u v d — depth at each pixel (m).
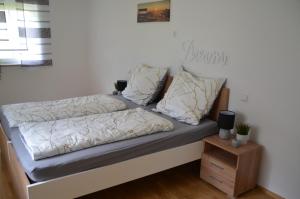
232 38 2.57
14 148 2.05
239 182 2.32
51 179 1.76
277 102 2.28
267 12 2.26
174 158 2.39
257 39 2.36
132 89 3.40
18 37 3.99
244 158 2.27
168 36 3.27
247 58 2.46
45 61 4.30
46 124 2.27
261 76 2.37
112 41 4.23
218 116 2.60
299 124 2.16
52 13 4.30
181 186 2.53
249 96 2.49
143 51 3.69
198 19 2.87
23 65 4.11
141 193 2.39
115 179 2.06
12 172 2.28
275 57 2.25
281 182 2.33
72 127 2.21
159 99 3.41
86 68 4.88
